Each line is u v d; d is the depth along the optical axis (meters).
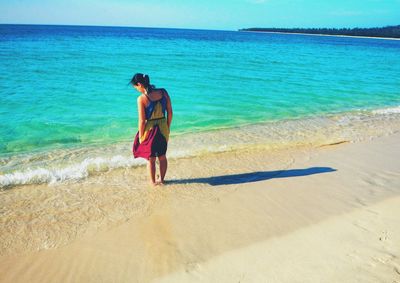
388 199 4.32
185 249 3.26
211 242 3.37
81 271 2.97
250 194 4.45
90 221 3.78
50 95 10.80
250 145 6.57
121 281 2.85
